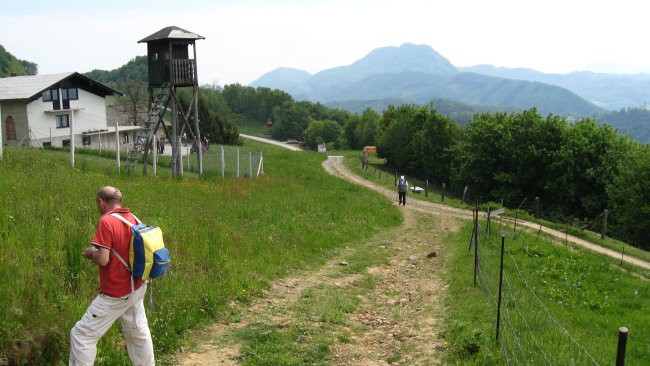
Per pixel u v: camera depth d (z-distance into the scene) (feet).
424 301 38.91
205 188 75.15
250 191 82.53
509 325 29.68
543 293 40.40
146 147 86.43
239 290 35.09
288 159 196.95
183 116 96.48
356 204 93.20
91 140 161.79
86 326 18.21
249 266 41.29
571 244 73.97
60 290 24.76
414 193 151.23
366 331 30.89
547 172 168.25
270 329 29.25
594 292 41.78
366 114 479.41
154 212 47.06
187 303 29.50
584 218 153.17
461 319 31.94
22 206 34.94
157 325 25.20
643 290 43.34
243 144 309.22
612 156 151.53
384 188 156.76
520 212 102.47
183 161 120.88
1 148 59.77
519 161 170.81
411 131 261.24
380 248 62.13
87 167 71.56
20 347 19.08
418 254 60.49
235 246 45.19
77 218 36.09
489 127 185.68
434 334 30.01
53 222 32.76
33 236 29.66
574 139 159.74
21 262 25.41
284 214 67.26
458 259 53.01
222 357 24.68
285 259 47.65
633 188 130.82
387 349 27.84
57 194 42.19
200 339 26.71
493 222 82.69
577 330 31.68
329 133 620.08
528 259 52.13
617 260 63.67
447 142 233.35
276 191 90.43
